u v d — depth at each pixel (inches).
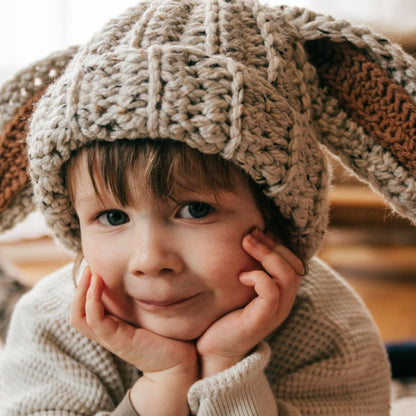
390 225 86.5
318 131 26.6
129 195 22.0
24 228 80.8
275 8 26.4
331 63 26.0
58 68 28.4
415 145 24.2
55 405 27.2
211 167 21.8
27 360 29.4
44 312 30.4
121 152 21.6
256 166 22.0
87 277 26.7
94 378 28.4
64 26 94.0
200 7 24.7
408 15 84.0
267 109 22.3
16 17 92.7
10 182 28.6
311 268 31.9
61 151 22.6
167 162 21.3
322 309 30.2
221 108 21.1
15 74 28.1
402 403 45.4
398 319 68.8
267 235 25.0
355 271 84.0
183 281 23.0
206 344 25.0
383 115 24.7
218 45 23.2
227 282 23.5
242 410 24.4
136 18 24.5
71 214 26.5
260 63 23.8
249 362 24.5
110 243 23.6
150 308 23.7
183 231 22.6
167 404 25.1
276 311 24.6
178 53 21.5
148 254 22.1
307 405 27.8
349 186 84.2
